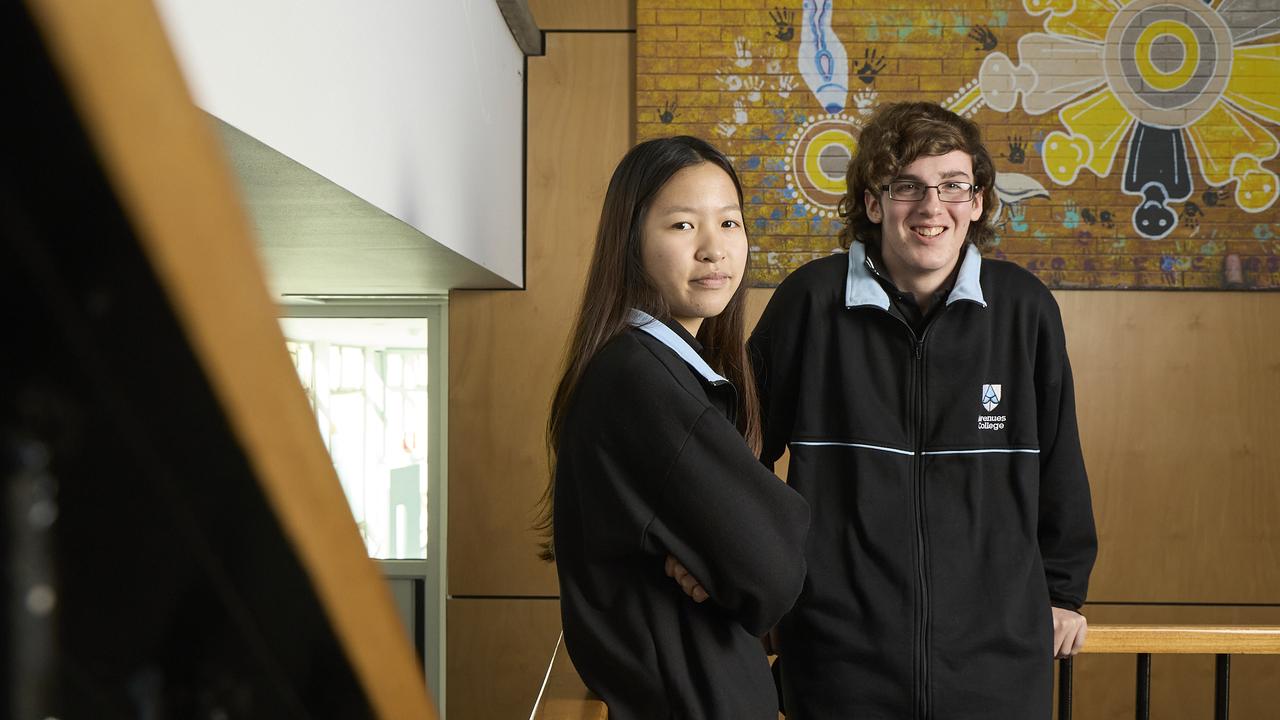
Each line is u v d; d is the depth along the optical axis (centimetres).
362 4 146
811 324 182
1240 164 336
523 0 304
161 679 12
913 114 176
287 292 354
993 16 337
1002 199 339
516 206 337
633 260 132
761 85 339
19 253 9
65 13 8
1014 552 175
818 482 179
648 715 118
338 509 14
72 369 10
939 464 176
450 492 354
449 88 217
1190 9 336
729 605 116
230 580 13
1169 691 340
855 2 338
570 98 348
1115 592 342
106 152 9
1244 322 339
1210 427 341
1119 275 338
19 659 10
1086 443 342
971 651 170
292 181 131
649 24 341
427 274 292
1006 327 179
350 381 372
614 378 119
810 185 339
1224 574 340
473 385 353
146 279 10
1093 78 337
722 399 130
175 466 11
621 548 117
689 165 132
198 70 86
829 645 174
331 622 15
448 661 354
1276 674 339
